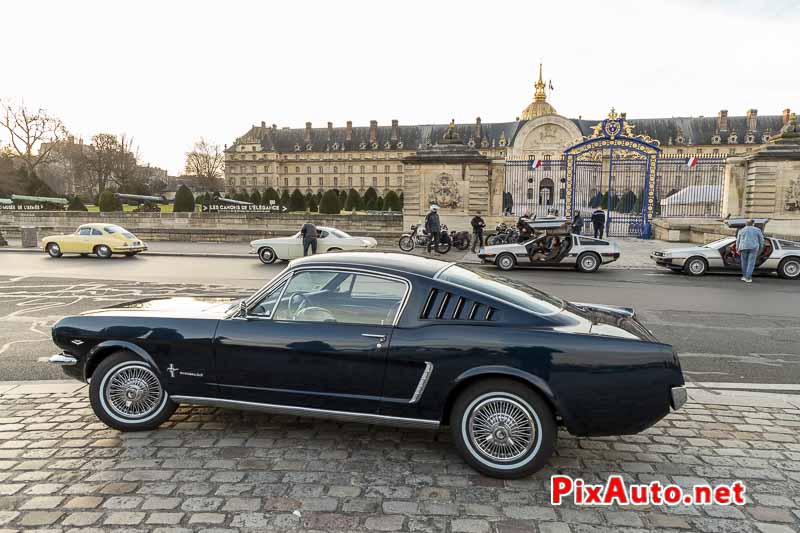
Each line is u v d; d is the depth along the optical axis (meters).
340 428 4.37
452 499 3.29
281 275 4.10
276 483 3.46
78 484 3.43
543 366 3.43
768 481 3.54
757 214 22.56
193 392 4.09
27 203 44.31
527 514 3.13
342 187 119.75
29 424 4.41
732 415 4.66
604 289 12.53
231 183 122.06
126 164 83.00
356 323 3.81
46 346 6.99
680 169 29.77
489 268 16.95
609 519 3.09
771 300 10.98
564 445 4.11
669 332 8.03
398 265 3.99
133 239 20.02
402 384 3.66
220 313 4.29
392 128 119.00
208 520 3.03
